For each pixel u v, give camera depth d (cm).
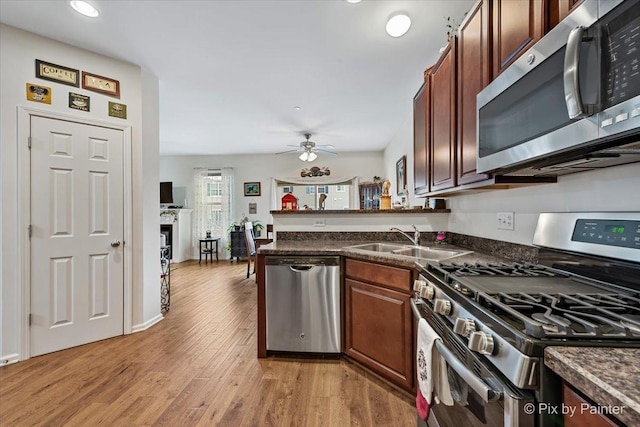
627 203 107
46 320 239
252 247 549
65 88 248
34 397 183
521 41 116
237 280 509
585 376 54
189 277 534
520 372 67
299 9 208
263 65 288
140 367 219
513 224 173
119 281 275
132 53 265
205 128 506
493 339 79
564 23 85
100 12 210
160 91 348
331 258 222
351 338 216
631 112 66
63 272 247
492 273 127
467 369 89
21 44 230
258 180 742
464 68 160
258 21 221
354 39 246
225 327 297
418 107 241
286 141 603
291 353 232
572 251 124
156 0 198
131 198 283
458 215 247
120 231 276
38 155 236
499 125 118
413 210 268
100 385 196
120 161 276
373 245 255
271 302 230
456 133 169
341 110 418
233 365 221
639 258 97
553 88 90
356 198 714
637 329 68
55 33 235
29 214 232
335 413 168
